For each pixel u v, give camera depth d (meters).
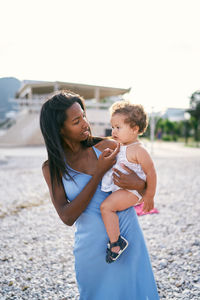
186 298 2.41
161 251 3.34
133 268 1.58
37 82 20.44
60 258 3.26
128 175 1.50
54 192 1.60
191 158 13.12
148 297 1.59
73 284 2.69
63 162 1.53
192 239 3.64
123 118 1.58
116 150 1.52
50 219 4.70
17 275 2.88
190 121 29.02
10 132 21.62
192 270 2.86
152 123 17.03
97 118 21.48
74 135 1.51
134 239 1.60
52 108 1.48
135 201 1.57
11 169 10.07
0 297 2.49
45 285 2.68
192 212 4.82
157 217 4.60
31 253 3.40
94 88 21.14
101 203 1.57
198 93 23.70
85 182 1.56
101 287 1.62
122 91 22.55
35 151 16.41
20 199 6.00
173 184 7.23
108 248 1.55
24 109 24.36
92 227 1.58
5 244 3.69
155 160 12.40
